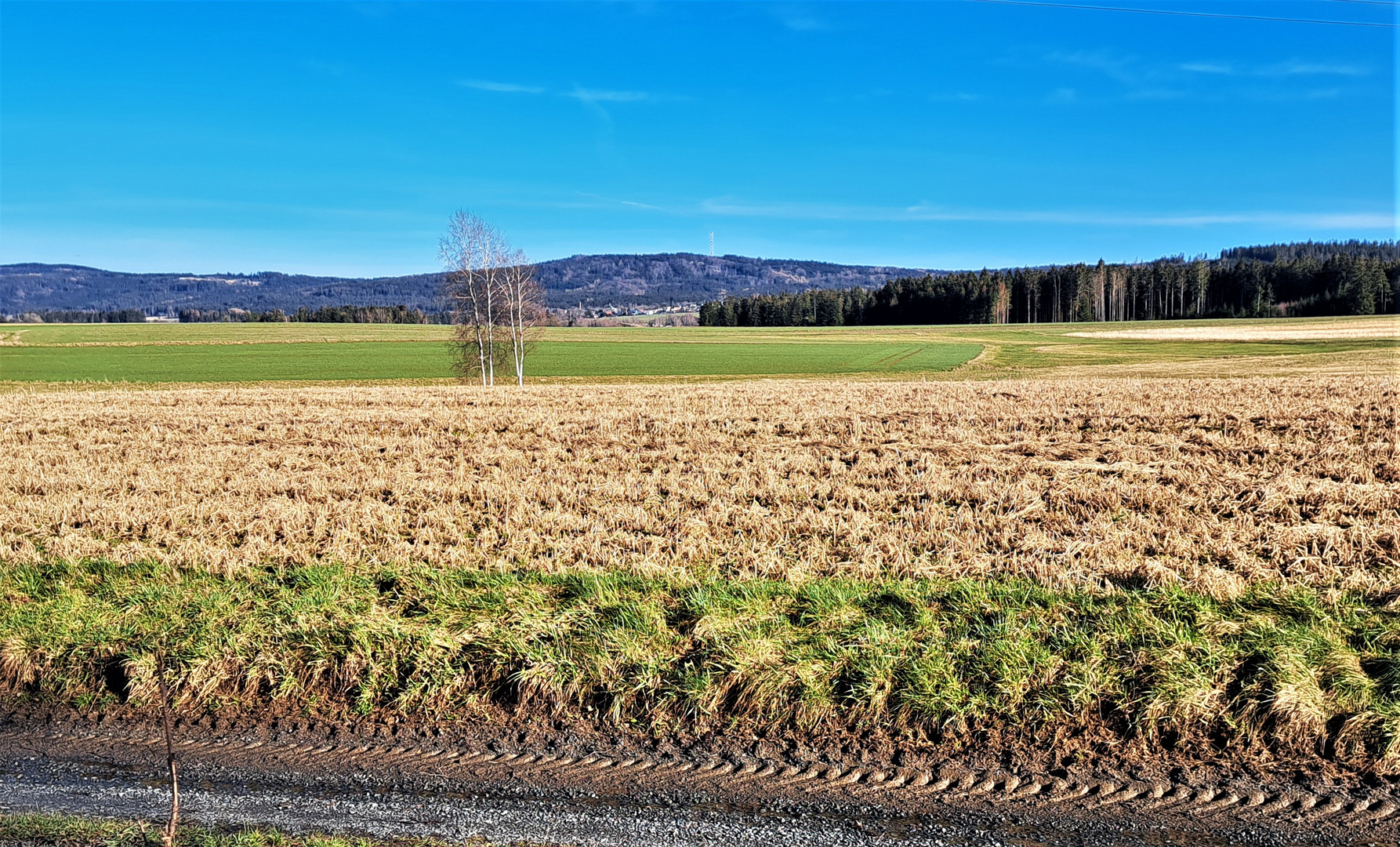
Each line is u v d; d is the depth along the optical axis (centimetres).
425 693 639
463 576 854
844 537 977
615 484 1322
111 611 762
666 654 651
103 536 1088
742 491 1252
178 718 632
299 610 736
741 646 644
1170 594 725
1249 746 546
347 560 928
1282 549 864
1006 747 561
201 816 507
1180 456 1488
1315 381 2692
